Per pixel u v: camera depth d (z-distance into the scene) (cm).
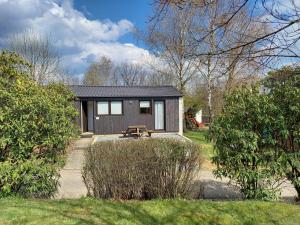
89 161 523
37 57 2167
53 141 522
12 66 721
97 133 1881
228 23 266
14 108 485
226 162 559
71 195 622
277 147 561
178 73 2319
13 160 485
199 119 2806
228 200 540
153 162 519
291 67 273
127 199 514
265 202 486
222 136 568
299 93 535
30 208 432
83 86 2125
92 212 425
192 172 539
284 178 588
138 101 1944
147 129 1947
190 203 473
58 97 639
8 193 484
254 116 564
